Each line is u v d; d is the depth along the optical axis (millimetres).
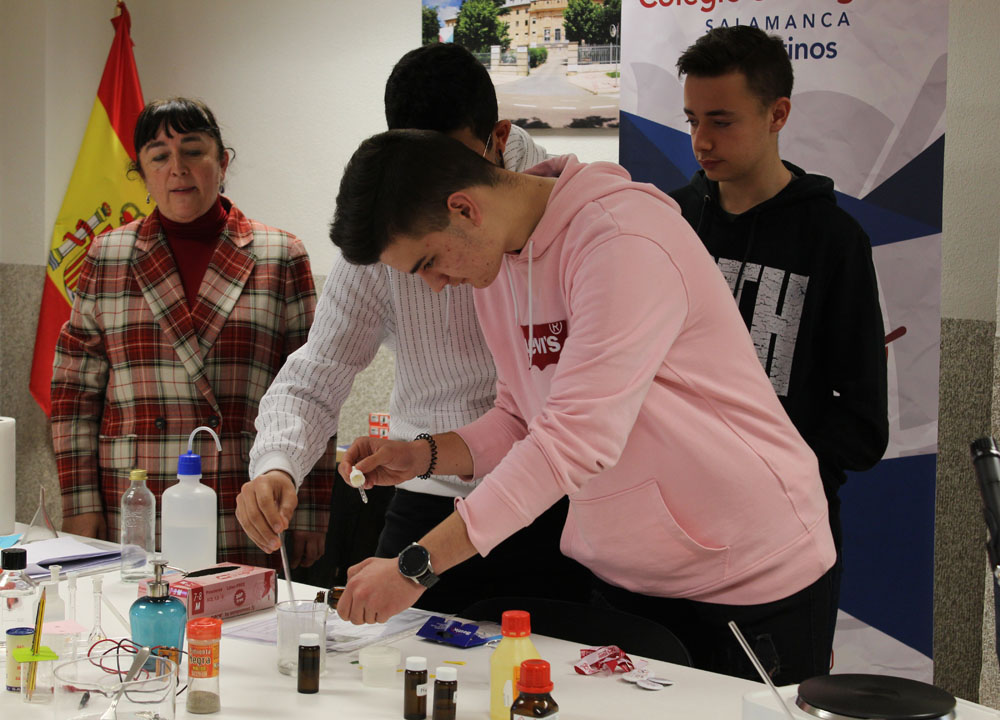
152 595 1323
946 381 2748
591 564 1528
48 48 3582
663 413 1333
